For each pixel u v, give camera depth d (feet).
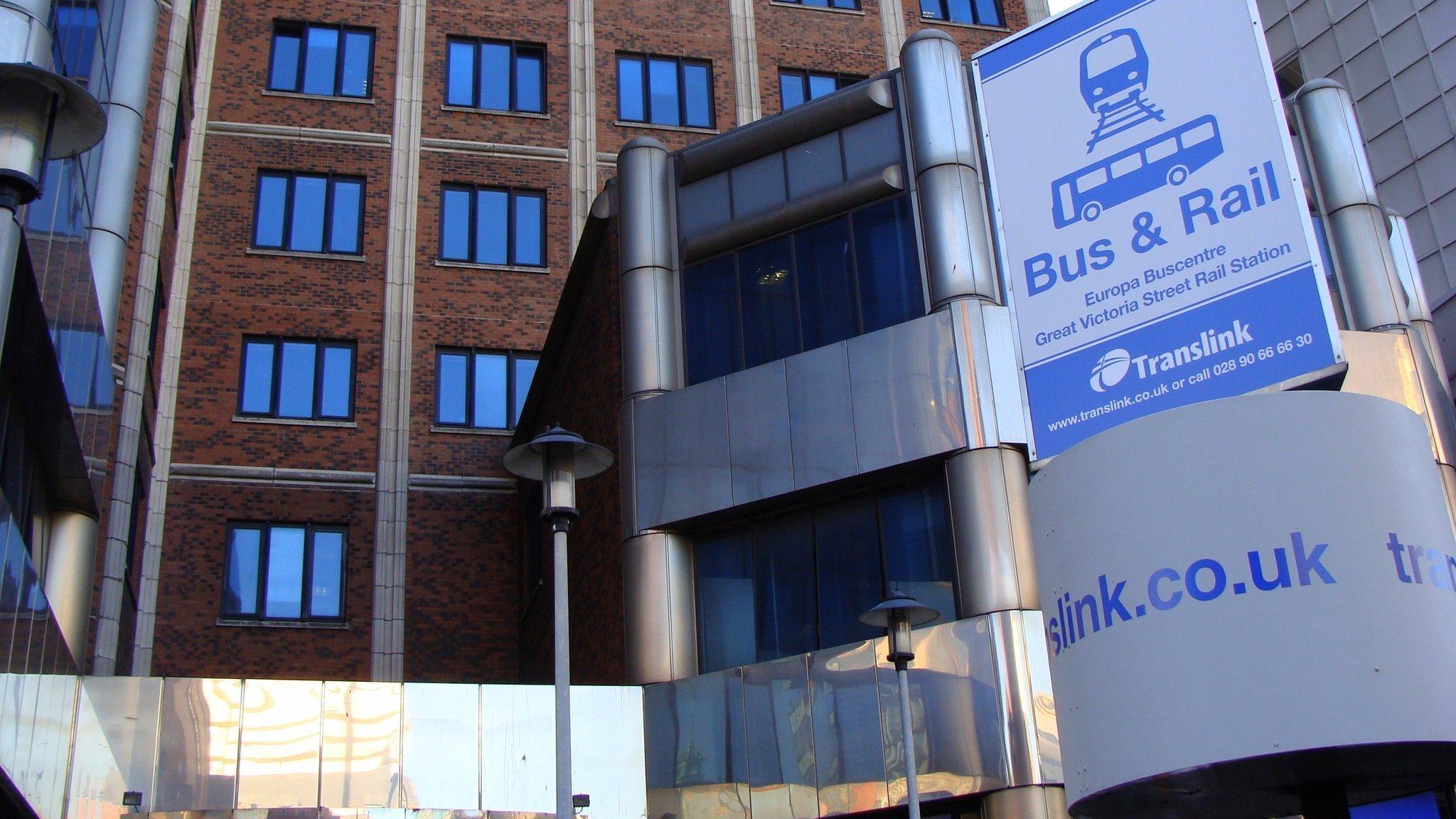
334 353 110.73
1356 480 25.77
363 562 104.58
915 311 67.82
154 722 59.67
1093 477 27.91
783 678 65.00
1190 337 59.88
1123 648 26.55
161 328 105.91
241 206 113.09
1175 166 62.39
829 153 73.36
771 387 69.77
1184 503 26.45
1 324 31.86
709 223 75.56
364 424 108.78
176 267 108.88
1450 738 24.25
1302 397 26.43
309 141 116.88
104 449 69.56
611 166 122.93
